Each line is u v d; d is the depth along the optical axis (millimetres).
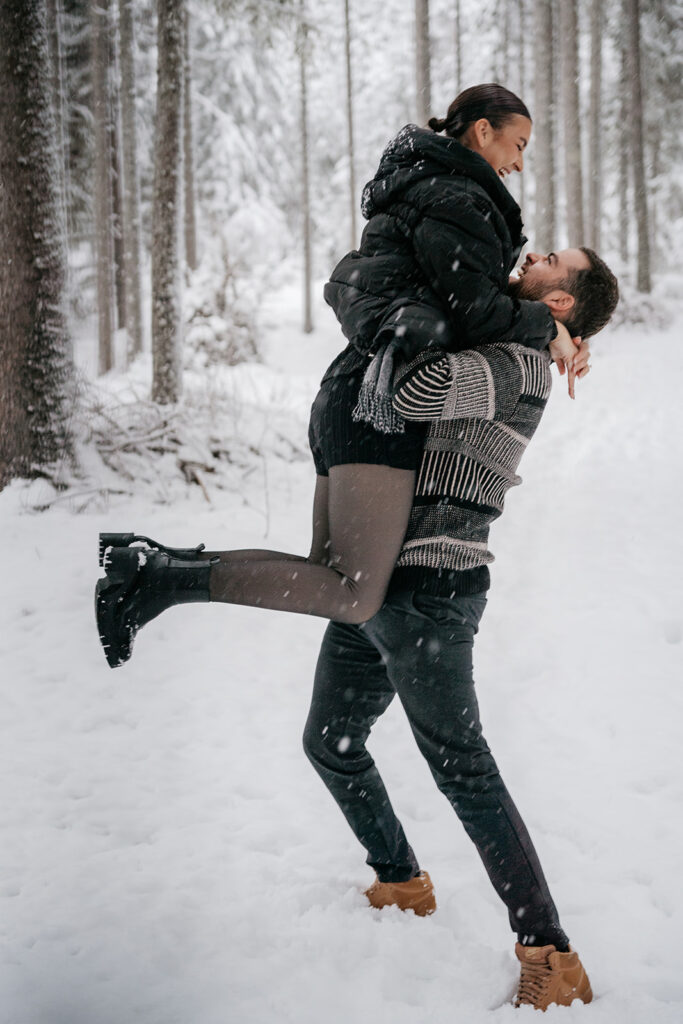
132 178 20531
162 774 3326
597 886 2574
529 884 1977
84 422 8414
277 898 2453
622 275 25406
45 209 7500
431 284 1944
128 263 20672
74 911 2371
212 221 23391
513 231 2129
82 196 21344
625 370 16375
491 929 2346
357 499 1959
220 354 18797
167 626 5047
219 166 28859
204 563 1906
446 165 2004
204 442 9117
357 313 2018
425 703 2000
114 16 21109
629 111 28906
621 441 10688
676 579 5652
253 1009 1975
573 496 8258
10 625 4941
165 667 4477
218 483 8367
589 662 4430
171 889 2506
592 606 5234
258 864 2658
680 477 8742
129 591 1872
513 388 1961
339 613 1947
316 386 16406
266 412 10828
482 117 2191
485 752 2027
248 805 3084
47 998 1994
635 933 2332
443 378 1851
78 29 20391
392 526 1960
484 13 29141
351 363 2047
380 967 2131
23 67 7230
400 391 1849
